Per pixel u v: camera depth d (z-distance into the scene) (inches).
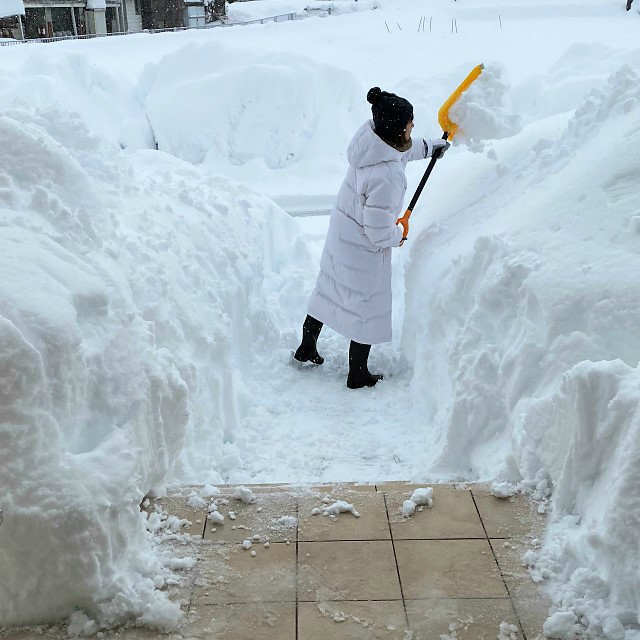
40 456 85.3
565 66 404.5
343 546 95.9
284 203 343.6
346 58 554.6
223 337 142.3
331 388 163.6
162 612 83.4
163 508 103.8
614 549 83.9
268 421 148.3
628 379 94.9
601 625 81.3
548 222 133.6
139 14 970.7
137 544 92.0
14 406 84.3
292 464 133.0
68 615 84.8
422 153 156.5
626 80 159.2
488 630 82.0
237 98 396.2
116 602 84.7
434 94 414.6
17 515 82.2
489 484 109.4
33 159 123.0
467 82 154.8
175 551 95.0
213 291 150.8
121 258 125.0
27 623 84.4
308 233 265.6
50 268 101.3
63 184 124.9
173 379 109.0
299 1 1015.6
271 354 172.1
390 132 145.5
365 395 159.9
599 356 111.9
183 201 178.9
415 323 163.6
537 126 183.5
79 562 83.5
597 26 632.4
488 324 129.9
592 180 135.6
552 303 116.9
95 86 418.0
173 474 113.9
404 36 625.6
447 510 103.0
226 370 141.6
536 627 82.4
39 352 88.1
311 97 399.2
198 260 157.6
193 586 89.0
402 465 132.5
